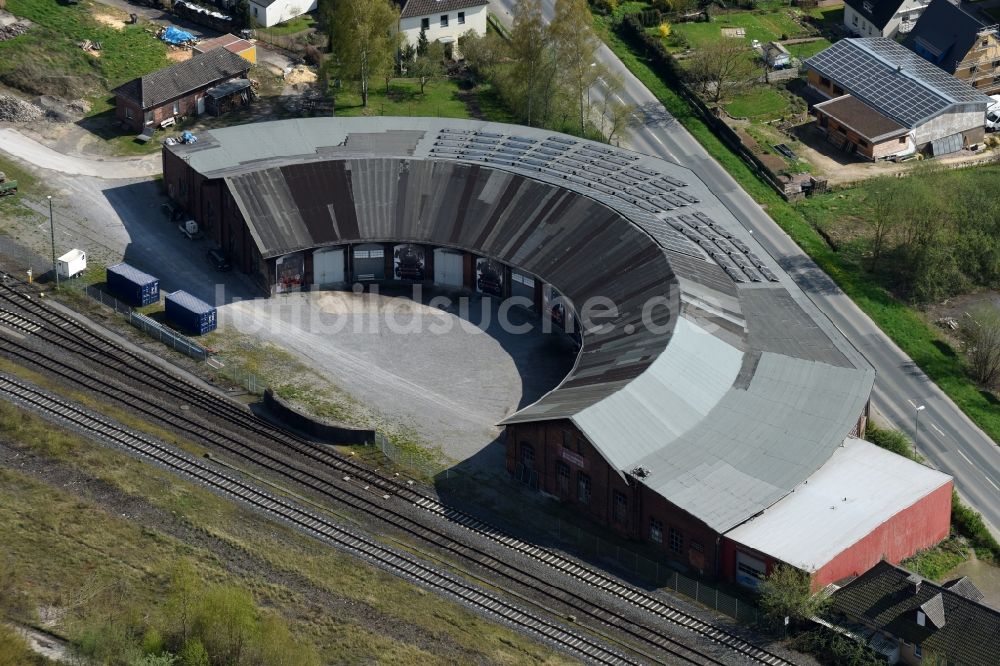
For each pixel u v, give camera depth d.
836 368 146.75
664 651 122.69
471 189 172.75
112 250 171.75
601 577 130.62
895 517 132.12
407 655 119.00
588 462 135.75
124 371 151.88
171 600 117.25
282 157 176.62
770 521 130.62
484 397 153.25
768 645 123.81
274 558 128.25
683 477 132.75
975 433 154.50
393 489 139.50
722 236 167.12
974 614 120.88
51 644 114.56
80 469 135.38
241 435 144.75
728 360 145.88
